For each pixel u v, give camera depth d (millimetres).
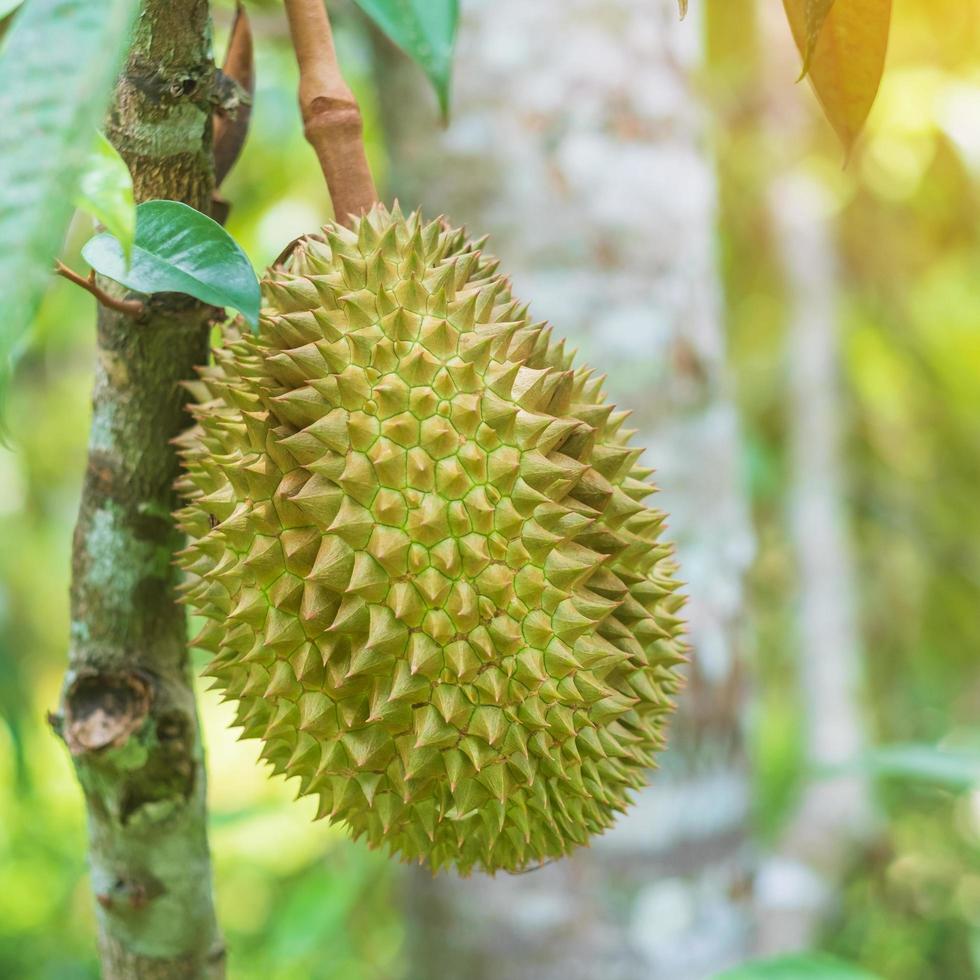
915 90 1493
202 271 605
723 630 1041
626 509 692
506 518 649
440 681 648
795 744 1520
